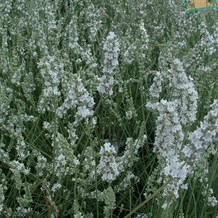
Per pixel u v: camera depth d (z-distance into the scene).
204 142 1.50
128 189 2.39
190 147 1.51
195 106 1.73
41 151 2.40
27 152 2.24
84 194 2.13
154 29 3.83
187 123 1.81
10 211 2.13
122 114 2.96
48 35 3.29
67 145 1.74
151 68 3.44
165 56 2.92
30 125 2.77
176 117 1.68
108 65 1.92
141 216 2.22
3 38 3.14
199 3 4.69
